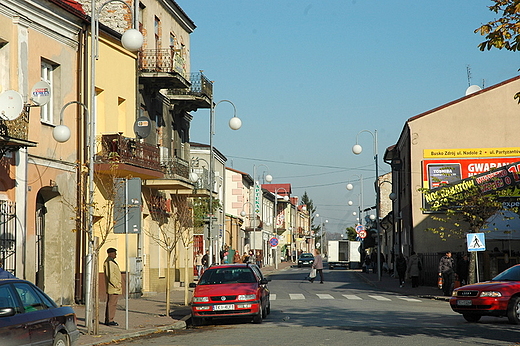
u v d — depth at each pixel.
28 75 18.33
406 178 42.41
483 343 12.40
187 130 35.84
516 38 11.33
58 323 10.05
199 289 17.67
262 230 81.75
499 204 27.39
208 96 32.53
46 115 19.64
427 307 22.42
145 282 27.95
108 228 15.16
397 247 50.72
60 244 20.17
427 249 38.62
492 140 38.94
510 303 16.33
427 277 36.62
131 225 15.30
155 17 29.62
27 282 9.90
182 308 21.42
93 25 15.63
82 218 16.58
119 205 15.36
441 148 39.19
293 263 95.44
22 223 17.66
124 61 25.28
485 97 39.19
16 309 9.18
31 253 18.20
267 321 17.81
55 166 19.72
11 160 17.31
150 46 28.64
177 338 14.21
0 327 8.61
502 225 28.91
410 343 12.41
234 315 16.98
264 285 18.84
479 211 27.75
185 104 32.47
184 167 29.45
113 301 16.23
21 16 17.98
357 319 17.73
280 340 13.09
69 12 20.36
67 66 20.69
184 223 23.64
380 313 19.70
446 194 30.14
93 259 14.61
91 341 13.38
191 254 36.91
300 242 120.75
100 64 23.02
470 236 25.91
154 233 28.83
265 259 84.81
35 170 18.58
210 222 31.59
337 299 26.34
